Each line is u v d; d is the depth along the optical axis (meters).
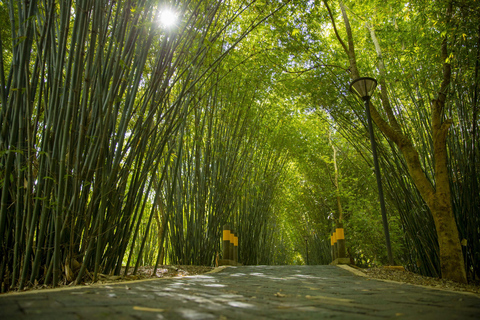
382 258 8.37
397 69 4.71
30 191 2.25
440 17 3.97
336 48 6.11
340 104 5.61
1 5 2.75
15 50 2.39
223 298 1.51
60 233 2.26
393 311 1.20
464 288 2.69
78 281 2.27
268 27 5.16
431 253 4.41
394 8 5.00
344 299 1.55
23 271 2.20
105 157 2.60
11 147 2.18
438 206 3.75
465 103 4.11
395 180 4.98
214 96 5.41
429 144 4.59
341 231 5.45
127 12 2.73
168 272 3.77
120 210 2.82
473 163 4.00
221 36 5.02
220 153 5.50
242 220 7.66
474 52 3.85
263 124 7.58
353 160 9.95
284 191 11.28
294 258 18.12
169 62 3.10
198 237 5.41
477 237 3.99
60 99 2.43
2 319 0.95
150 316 1.03
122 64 2.40
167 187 5.43
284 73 6.51
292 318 1.04
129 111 2.75
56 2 2.41
